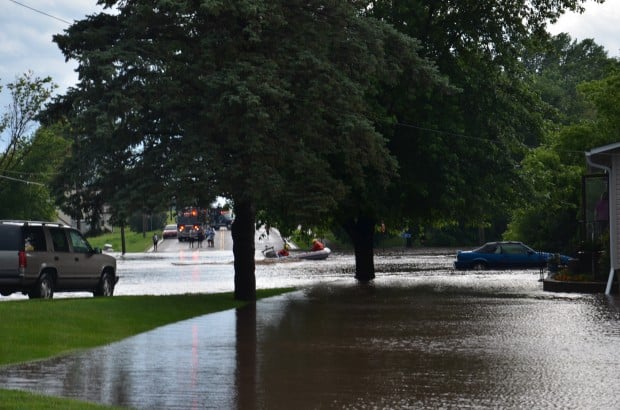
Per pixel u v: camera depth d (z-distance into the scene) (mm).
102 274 45156
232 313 36688
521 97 61812
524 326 31062
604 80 87500
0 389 18266
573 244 80000
